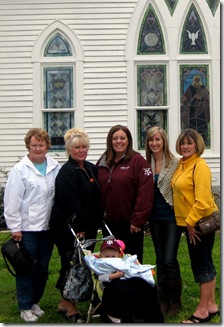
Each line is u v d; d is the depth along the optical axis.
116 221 6.46
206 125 12.76
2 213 12.12
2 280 8.11
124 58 12.66
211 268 6.25
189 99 12.75
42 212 6.44
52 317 6.43
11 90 12.70
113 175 6.41
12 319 6.40
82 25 12.63
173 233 6.50
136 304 5.51
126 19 12.65
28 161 6.48
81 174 6.31
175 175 6.43
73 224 6.21
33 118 12.70
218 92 12.70
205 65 12.73
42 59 12.66
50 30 12.63
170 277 6.47
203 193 6.07
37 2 12.63
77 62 12.63
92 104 12.70
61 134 12.73
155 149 6.61
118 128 6.44
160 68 12.73
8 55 12.68
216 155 12.66
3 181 12.62
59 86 12.70
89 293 5.97
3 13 12.64
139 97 12.71
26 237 6.42
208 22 12.66
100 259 5.70
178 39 12.66
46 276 6.59
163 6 12.63
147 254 9.46
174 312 6.54
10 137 12.70
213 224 6.05
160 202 6.56
